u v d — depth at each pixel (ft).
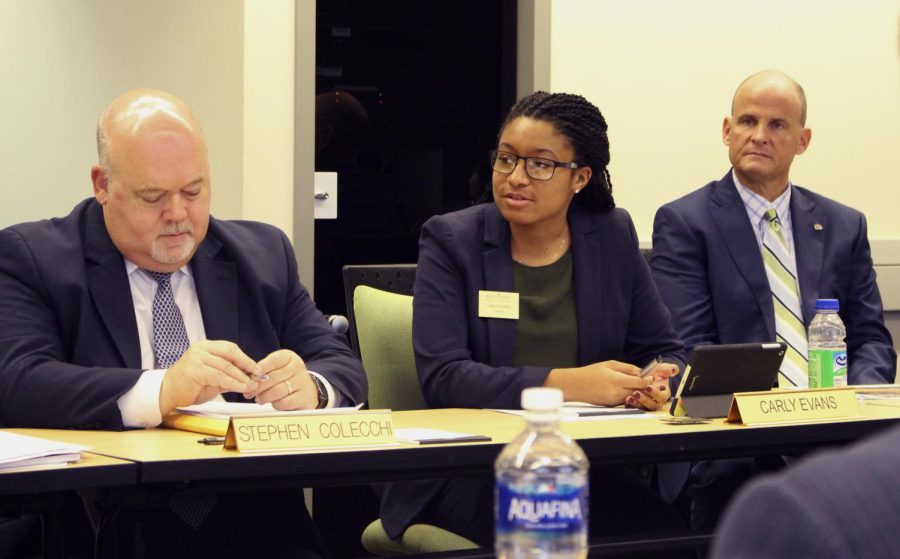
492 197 11.77
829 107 18.07
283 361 8.27
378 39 18.03
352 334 11.01
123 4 14.44
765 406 8.27
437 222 10.51
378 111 18.03
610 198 10.86
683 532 8.52
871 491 1.99
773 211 13.03
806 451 8.61
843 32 18.07
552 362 10.25
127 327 8.64
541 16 16.47
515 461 4.49
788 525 1.99
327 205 16.12
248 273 9.32
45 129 14.12
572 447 4.57
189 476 6.18
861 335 13.08
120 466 6.00
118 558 6.69
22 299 8.45
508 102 17.79
